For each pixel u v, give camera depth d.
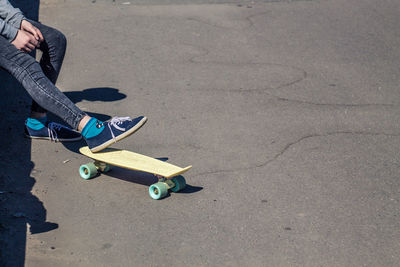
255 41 8.02
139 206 3.99
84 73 6.71
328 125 5.41
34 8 9.39
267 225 3.76
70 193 4.18
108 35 8.12
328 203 4.04
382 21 8.99
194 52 7.53
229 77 6.67
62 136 4.98
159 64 7.06
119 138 4.20
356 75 6.80
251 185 4.29
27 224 3.76
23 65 4.06
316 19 9.07
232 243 3.56
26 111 5.64
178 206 3.99
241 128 5.32
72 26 8.51
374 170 4.54
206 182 4.33
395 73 6.87
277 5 9.83
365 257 3.43
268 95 6.16
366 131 5.29
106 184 4.32
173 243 3.56
